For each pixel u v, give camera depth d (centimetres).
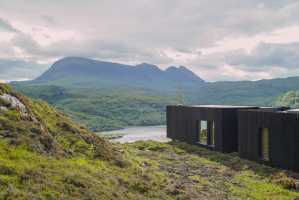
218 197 1961
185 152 3928
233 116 3794
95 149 2309
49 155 1805
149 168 2577
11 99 2119
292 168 2691
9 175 1314
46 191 1270
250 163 3127
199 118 4278
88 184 1470
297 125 2636
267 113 3008
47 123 2372
